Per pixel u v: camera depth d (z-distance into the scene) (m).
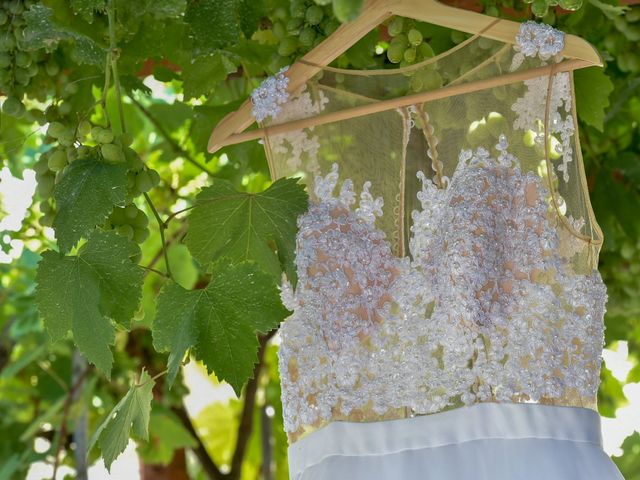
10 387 2.45
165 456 2.18
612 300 1.84
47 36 1.31
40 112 1.47
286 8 1.44
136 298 1.24
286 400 1.27
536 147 1.25
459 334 1.22
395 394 1.24
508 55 1.26
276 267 1.31
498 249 1.24
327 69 1.32
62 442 2.04
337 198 1.33
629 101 1.85
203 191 1.31
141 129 2.11
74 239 1.21
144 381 1.26
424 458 1.20
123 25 1.37
